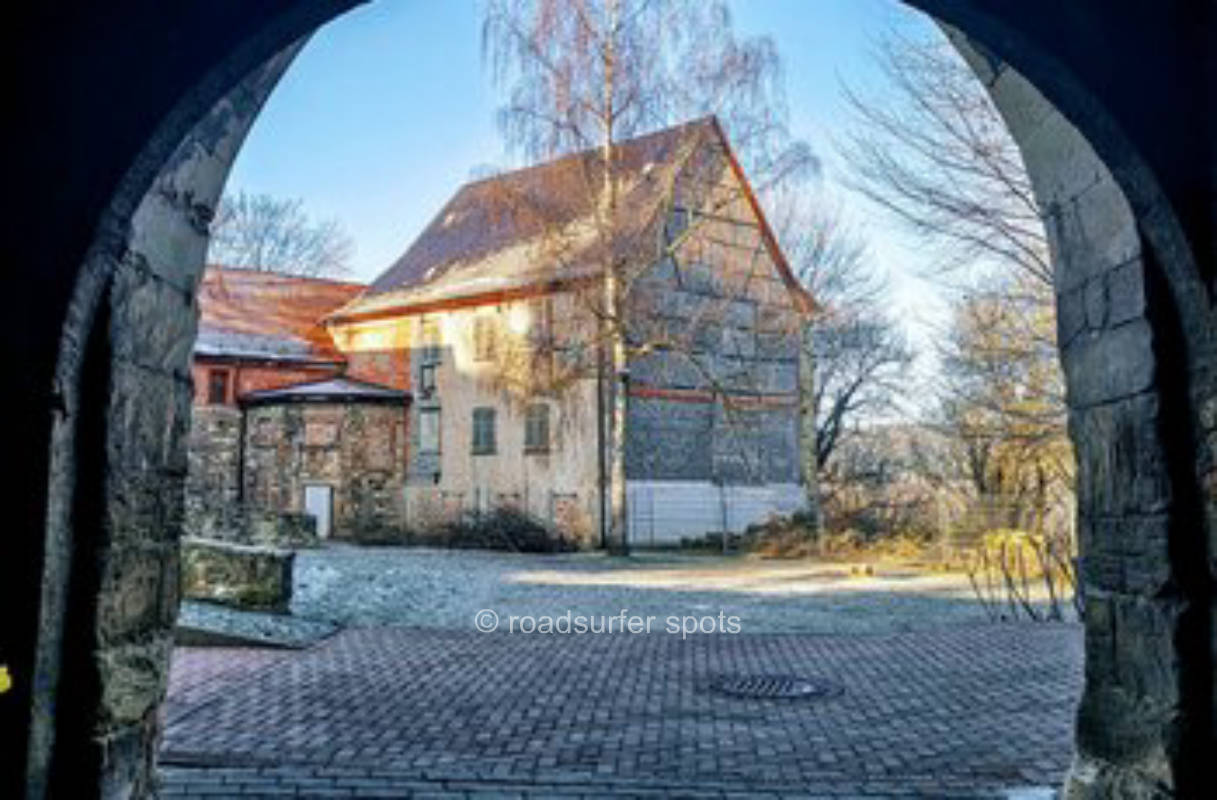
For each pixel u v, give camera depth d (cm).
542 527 2358
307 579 1516
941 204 1096
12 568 252
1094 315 332
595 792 469
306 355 2945
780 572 1831
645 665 842
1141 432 302
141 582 315
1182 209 268
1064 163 342
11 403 252
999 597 1402
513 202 2125
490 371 2634
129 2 259
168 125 260
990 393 1513
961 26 276
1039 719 632
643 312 2180
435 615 1188
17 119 257
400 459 2805
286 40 268
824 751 549
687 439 2528
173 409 342
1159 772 291
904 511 2380
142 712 318
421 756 531
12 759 250
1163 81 269
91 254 258
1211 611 284
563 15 2022
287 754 531
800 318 2641
